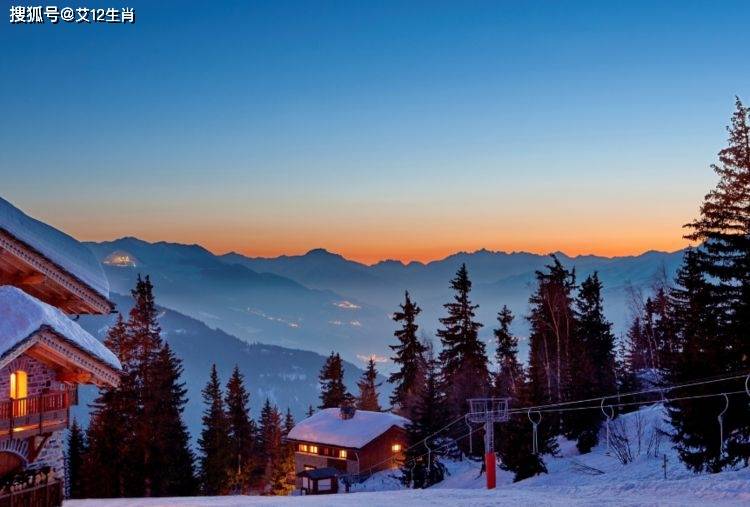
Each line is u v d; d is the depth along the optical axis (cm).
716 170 3500
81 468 6488
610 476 4175
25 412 2433
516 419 5072
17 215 2734
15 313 2325
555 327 7062
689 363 3494
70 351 2481
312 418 8869
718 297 3419
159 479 6084
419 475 6262
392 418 8181
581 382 5469
